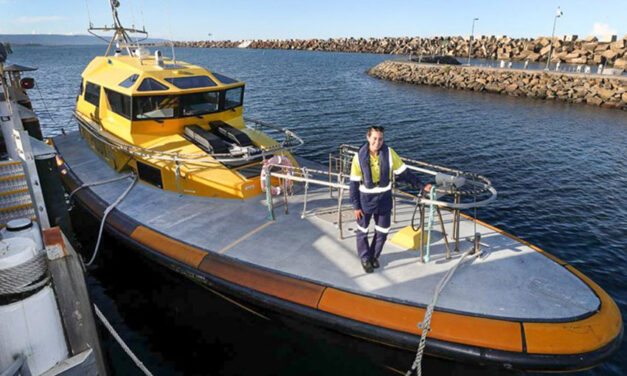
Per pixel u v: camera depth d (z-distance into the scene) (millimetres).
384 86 40750
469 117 23906
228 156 6996
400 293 4348
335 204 6570
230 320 5742
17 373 3008
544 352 3703
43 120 21125
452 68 43469
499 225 9688
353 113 24859
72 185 7758
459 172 5477
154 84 7215
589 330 3838
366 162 4250
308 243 5375
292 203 6617
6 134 4973
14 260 2912
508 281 4535
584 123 22281
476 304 4160
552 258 5023
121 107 7477
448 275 4555
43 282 3145
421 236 4754
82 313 3590
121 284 6680
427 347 3941
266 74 52062
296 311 4430
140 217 6305
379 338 4121
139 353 5375
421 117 23828
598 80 32156
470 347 3816
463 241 5395
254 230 5758
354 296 4336
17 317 3014
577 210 10562
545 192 11797
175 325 5785
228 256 5168
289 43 182750
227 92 8039
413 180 4574
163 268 5969
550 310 4082
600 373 5375
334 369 4953
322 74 53344
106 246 7680
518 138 18578
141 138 7441
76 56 116875
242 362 5105
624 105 27625
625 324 6340
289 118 23078
